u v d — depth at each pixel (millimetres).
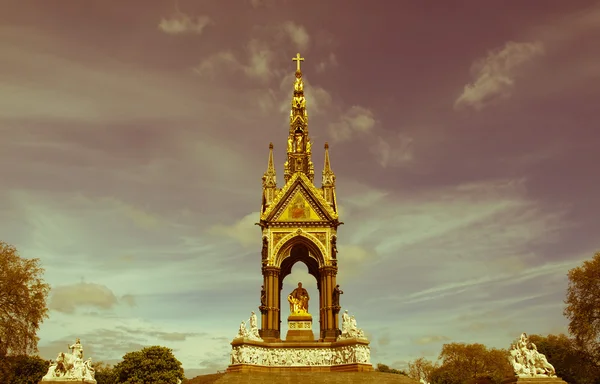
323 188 84375
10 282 77250
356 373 67938
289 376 67062
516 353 59812
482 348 145250
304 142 88188
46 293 82188
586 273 83750
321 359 73125
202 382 67688
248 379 66000
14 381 91000
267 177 85062
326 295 77875
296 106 90375
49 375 62375
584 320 82688
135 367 107188
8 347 77375
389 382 65188
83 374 64062
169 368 108312
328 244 79875
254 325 74312
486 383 128375
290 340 77812
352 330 73062
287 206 81750
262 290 78188
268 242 80000
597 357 84625
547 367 58406
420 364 166375
